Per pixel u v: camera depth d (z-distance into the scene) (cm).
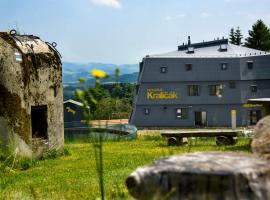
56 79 1800
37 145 1669
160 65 7950
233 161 323
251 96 7975
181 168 307
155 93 7919
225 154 354
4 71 1538
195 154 355
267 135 403
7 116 1530
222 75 7956
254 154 381
